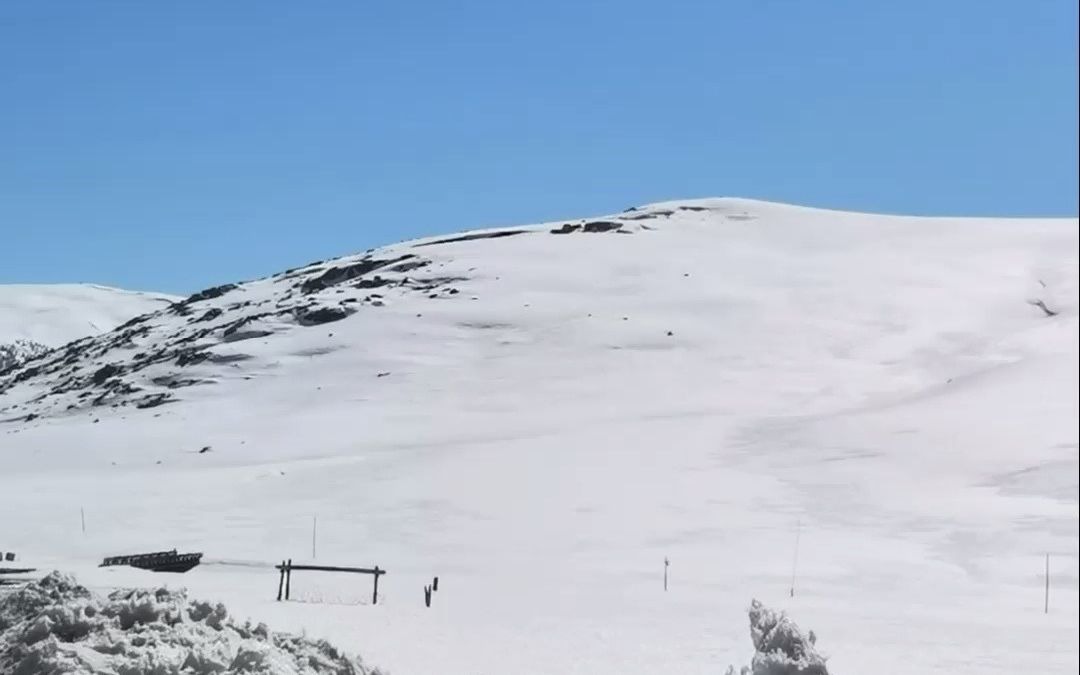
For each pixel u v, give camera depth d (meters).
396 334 119.00
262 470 67.69
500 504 51.78
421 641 20.70
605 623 24.64
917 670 19.56
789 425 66.81
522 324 119.00
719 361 101.62
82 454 87.06
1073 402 59.94
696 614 27.44
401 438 82.25
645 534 44.91
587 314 120.06
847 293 119.31
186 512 53.81
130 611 11.45
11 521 52.88
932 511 45.56
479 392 97.62
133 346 137.12
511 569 38.31
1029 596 32.38
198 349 123.69
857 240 145.25
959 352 97.62
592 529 46.03
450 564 39.72
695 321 114.81
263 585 32.78
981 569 36.75
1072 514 42.72
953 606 30.41
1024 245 130.88
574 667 18.34
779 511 48.03
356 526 48.38
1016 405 61.25
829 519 46.06
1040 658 20.97
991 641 23.20
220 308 145.12
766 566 37.94
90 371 130.88
